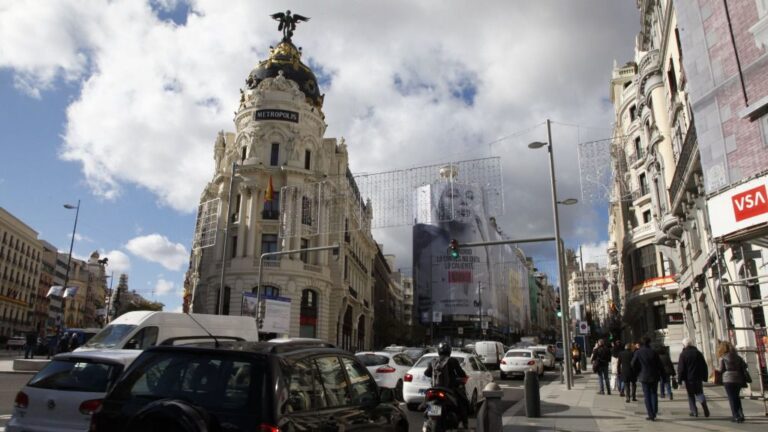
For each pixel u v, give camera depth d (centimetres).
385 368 1634
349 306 5725
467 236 8094
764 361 1325
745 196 1123
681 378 1257
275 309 3192
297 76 5412
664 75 2819
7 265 8138
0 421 1070
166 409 410
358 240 6481
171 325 1558
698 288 2456
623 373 1593
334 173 5647
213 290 4650
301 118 5056
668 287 3616
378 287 8281
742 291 1672
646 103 3244
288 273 4488
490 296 8106
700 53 1484
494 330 8100
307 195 4697
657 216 3203
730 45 1375
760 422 1138
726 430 1031
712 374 2264
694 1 1521
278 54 5503
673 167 2897
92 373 716
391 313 10450
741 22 1345
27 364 2373
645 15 2967
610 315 7725
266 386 436
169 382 461
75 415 676
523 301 11644
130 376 476
